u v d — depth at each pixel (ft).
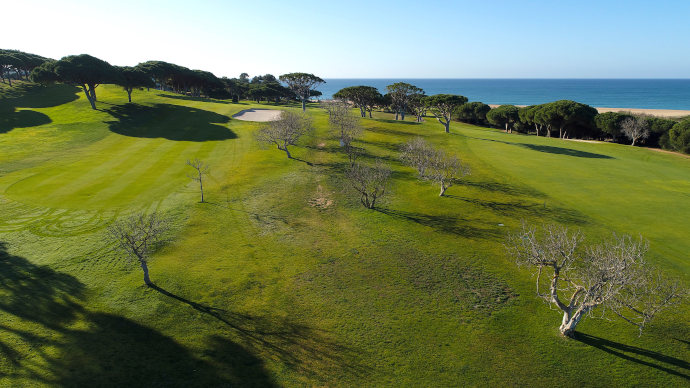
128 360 50.16
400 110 307.58
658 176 136.87
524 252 73.67
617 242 83.20
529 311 63.72
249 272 73.97
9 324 55.72
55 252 76.79
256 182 126.82
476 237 89.92
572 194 116.67
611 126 229.45
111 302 62.44
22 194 105.09
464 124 341.41
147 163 141.38
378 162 142.61
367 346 55.11
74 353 50.83
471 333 58.13
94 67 217.56
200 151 161.68
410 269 75.92
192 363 50.47
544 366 51.80
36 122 197.47
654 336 57.62
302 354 53.31
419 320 60.85
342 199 114.73
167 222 93.15
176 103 262.26
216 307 63.00
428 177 124.57
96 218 93.20
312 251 82.84
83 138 170.50
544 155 170.30
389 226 96.02
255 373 49.42
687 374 50.24
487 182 129.29
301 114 244.63
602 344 56.03
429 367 51.39
